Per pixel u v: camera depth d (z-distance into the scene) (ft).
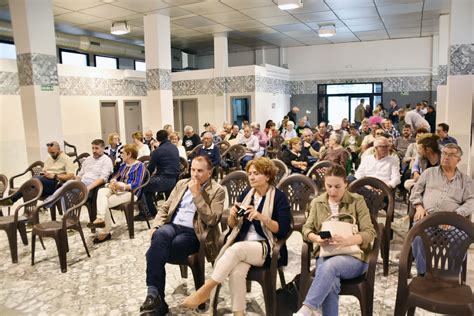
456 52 20.72
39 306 9.84
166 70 28.07
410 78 40.32
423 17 30.19
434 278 7.63
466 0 20.26
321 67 43.57
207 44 41.70
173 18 28.76
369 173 13.82
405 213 16.44
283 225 8.66
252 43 41.98
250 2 24.70
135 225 16.21
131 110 37.09
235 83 37.55
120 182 14.90
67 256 13.08
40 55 20.81
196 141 26.23
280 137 27.53
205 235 9.46
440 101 30.48
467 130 20.80
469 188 9.56
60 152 17.44
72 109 31.48
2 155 26.32
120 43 35.86
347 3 25.58
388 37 39.47
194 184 9.46
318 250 8.46
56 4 24.02
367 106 39.09
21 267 12.30
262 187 9.06
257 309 9.35
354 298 9.82
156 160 16.93
